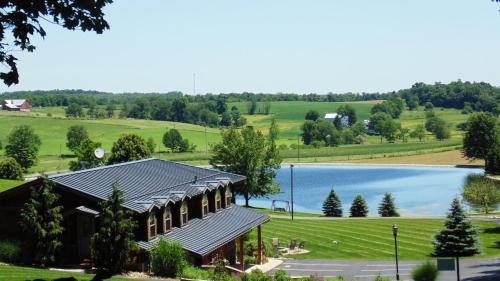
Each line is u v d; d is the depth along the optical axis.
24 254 33.00
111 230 32.12
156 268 32.94
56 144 184.38
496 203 81.31
